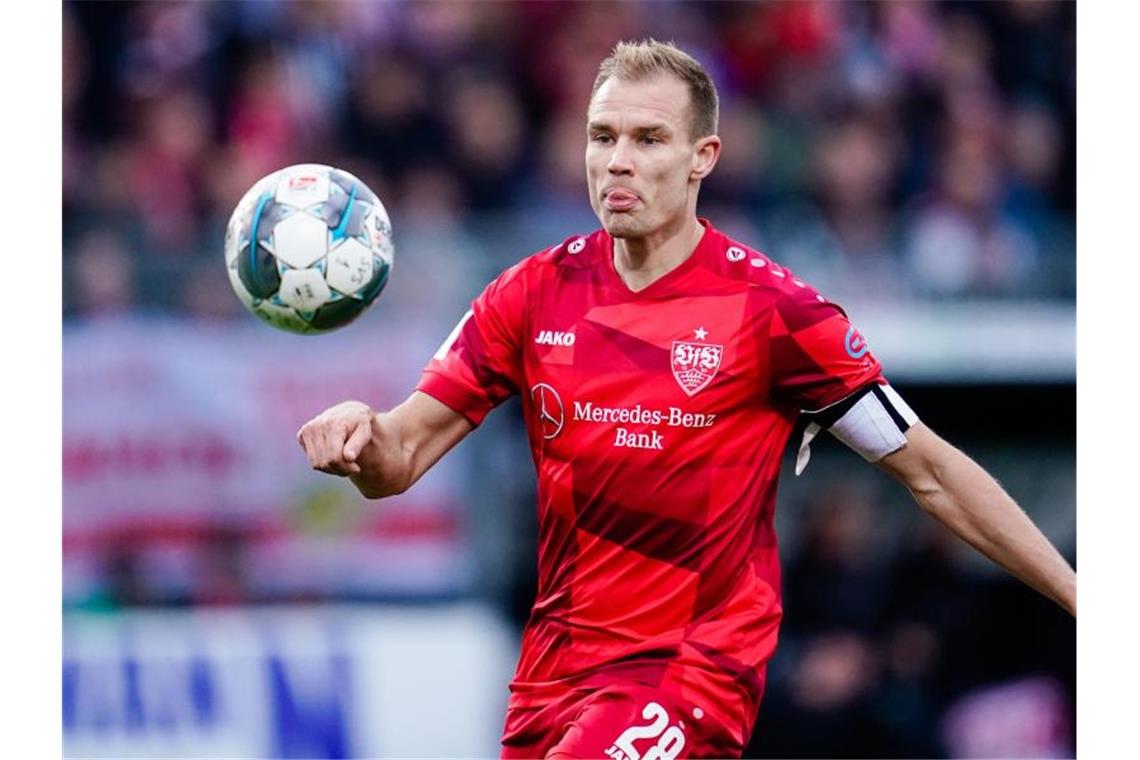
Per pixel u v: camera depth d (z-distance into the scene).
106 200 45.78
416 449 20.42
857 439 20.03
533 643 20.48
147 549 39.41
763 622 20.02
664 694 19.41
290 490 39.84
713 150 20.27
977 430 45.09
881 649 44.28
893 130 48.59
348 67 47.78
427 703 40.06
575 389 19.98
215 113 47.31
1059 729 44.81
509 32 48.84
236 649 39.53
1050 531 45.28
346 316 19.98
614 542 19.92
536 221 45.16
